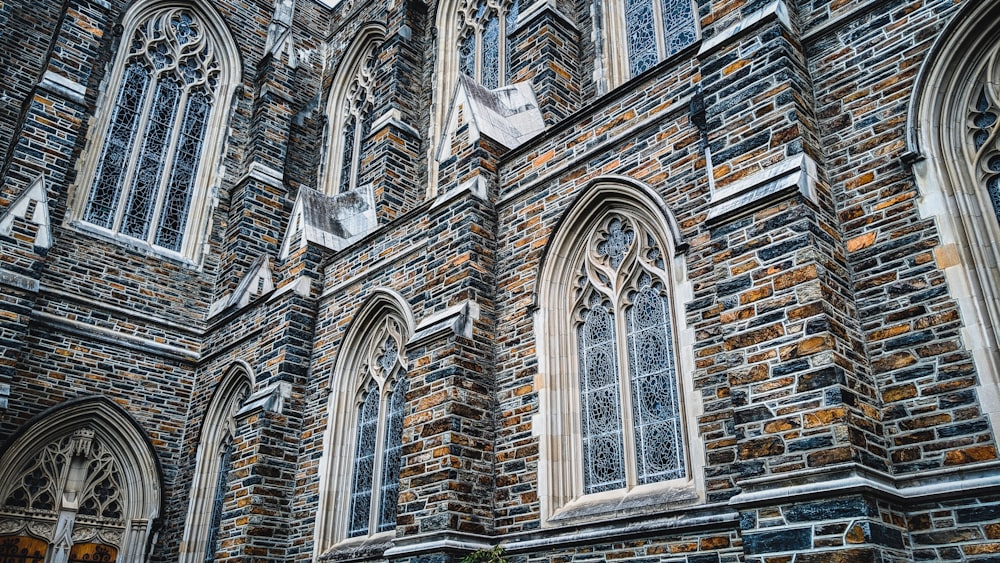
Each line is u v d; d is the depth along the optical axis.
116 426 21.00
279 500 16.77
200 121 27.20
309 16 31.67
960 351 8.52
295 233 19.77
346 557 14.73
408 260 16.22
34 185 20.09
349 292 17.73
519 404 12.98
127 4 26.12
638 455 11.41
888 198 9.62
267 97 27.47
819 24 11.02
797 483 8.42
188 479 20.75
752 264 9.76
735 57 11.12
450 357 13.14
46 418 19.81
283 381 17.61
